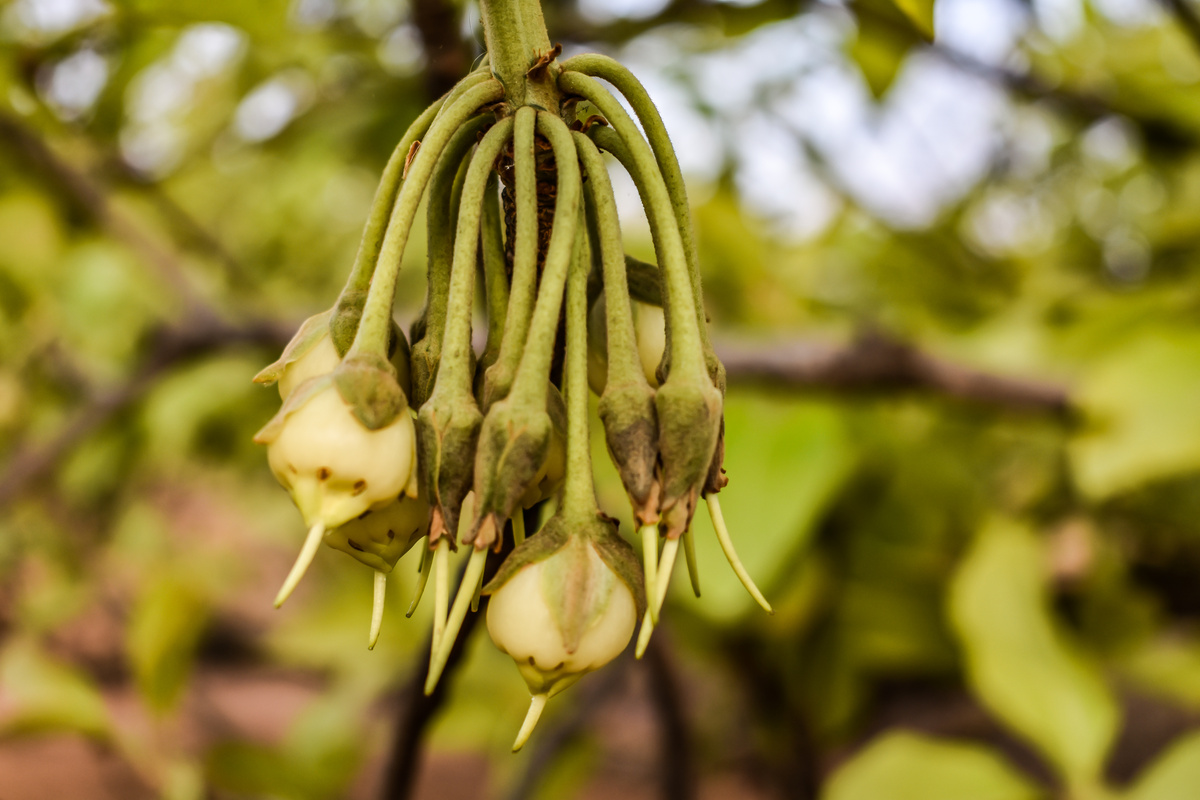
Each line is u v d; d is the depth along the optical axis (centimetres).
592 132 27
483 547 26
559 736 60
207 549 117
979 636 48
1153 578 62
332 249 94
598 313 28
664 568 26
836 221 82
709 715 78
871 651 58
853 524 58
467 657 33
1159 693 55
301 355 27
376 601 27
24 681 47
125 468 98
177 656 51
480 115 27
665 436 26
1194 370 46
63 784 109
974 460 65
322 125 64
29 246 76
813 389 47
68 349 86
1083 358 56
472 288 26
